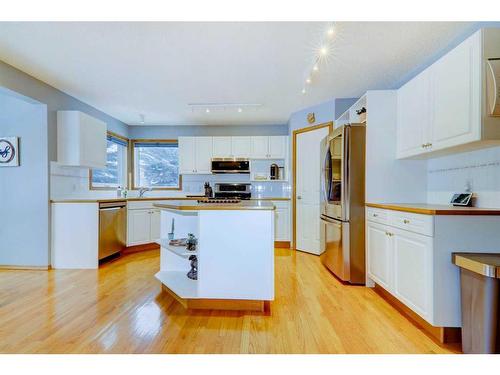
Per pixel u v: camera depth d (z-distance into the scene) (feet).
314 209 13.83
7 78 9.12
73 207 11.19
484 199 6.74
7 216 11.09
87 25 6.88
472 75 5.73
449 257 5.82
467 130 5.88
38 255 11.02
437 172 8.56
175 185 17.92
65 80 10.45
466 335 5.45
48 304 7.66
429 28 7.06
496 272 4.79
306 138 14.21
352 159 9.39
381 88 11.33
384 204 8.19
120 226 13.06
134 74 9.90
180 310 7.32
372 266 8.82
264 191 17.20
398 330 6.35
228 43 7.75
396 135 9.08
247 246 7.07
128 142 17.60
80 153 11.50
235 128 17.62
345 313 7.23
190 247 7.75
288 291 8.80
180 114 15.20
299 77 10.16
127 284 9.31
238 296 7.10
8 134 11.06
